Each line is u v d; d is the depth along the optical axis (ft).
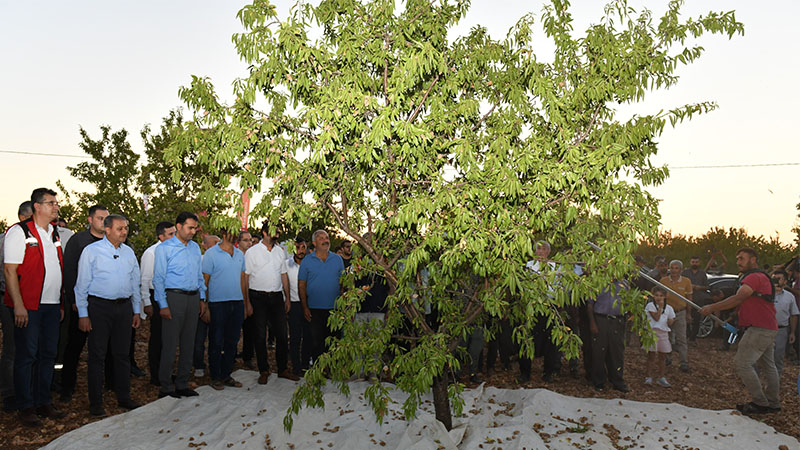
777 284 27.55
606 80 13.73
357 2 13.57
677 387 24.13
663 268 34.55
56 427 16.58
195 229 19.76
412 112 14.37
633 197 12.73
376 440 15.64
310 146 13.29
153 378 21.63
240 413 17.89
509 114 13.84
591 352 24.13
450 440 15.24
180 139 13.14
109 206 39.99
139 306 19.21
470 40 14.74
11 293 16.08
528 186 12.91
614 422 18.10
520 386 23.44
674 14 13.30
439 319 15.62
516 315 15.26
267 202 13.41
